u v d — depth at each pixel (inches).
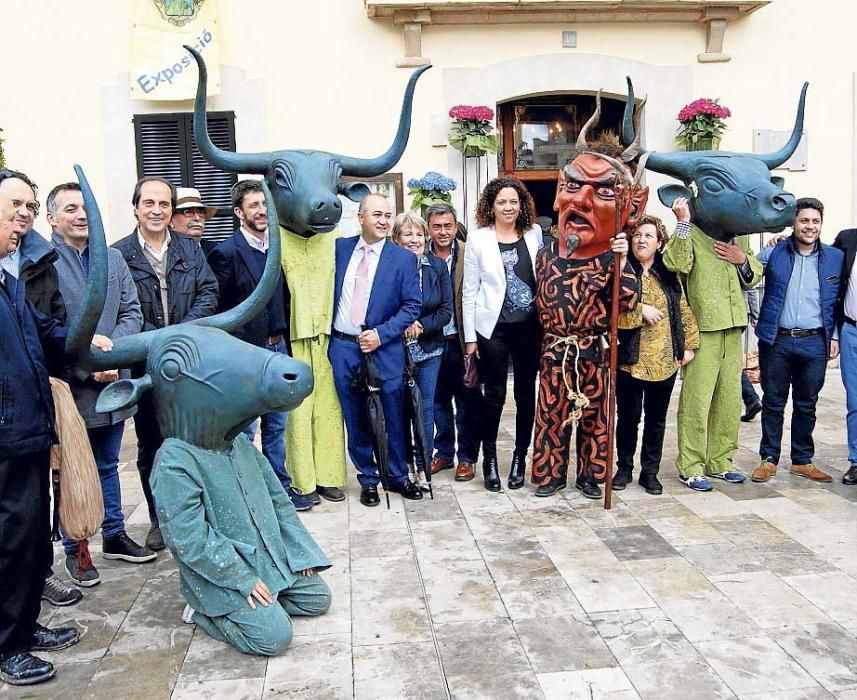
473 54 303.9
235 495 118.3
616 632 117.5
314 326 173.5
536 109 321.1
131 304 147.3
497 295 177.9
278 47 297.7
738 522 161.2
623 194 164.7
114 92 294.2
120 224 299.4
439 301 185.9
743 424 247.1
